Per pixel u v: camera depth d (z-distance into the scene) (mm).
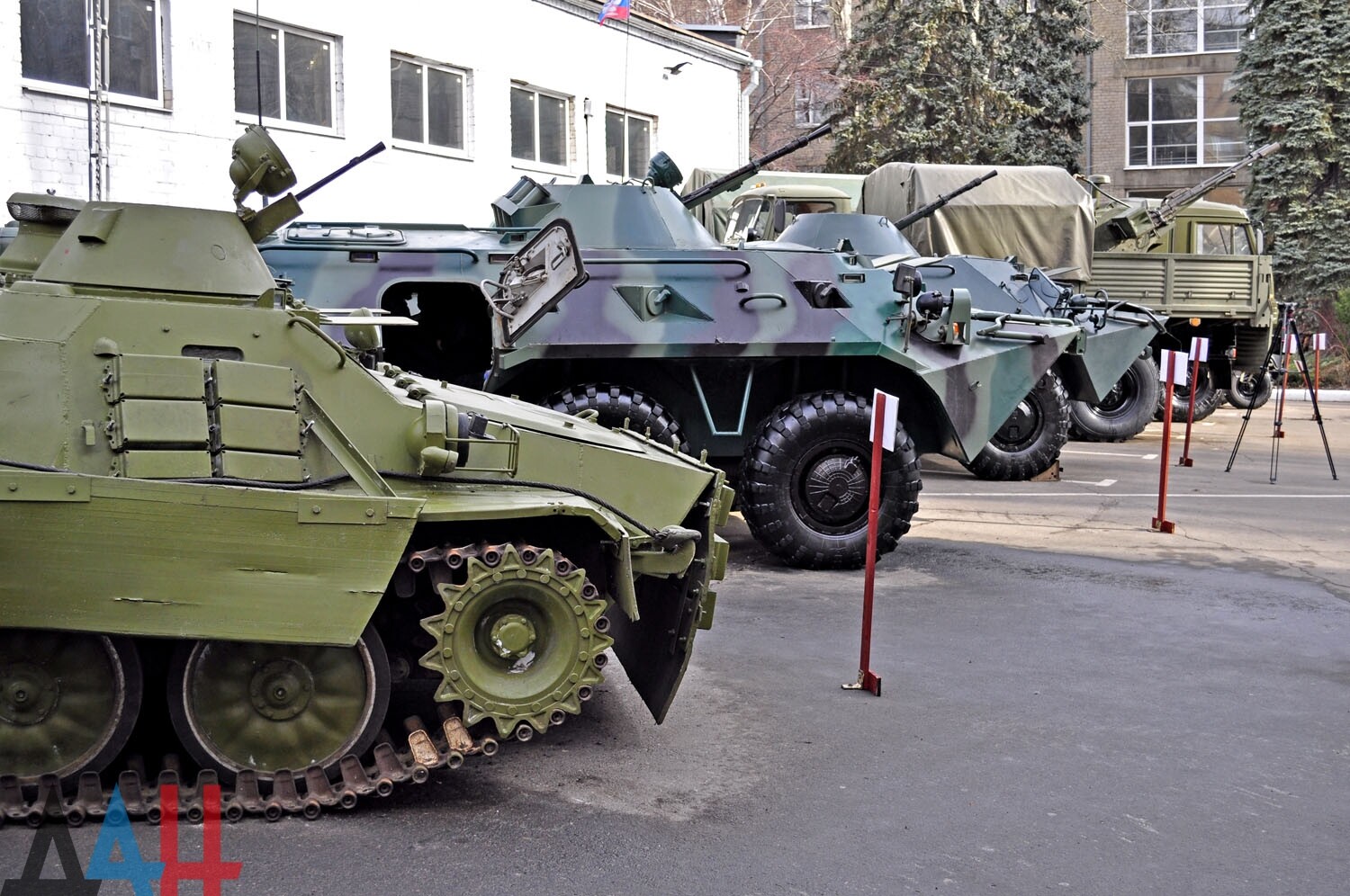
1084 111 29344
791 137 34906
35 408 4629
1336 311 29500
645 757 5613
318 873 4340
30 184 12180
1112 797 5293
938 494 13523
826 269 9531
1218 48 35344
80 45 12633
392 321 5734
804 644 7543
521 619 4941
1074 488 14109
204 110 13625
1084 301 15602
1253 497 13594
